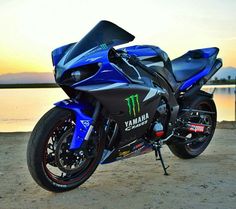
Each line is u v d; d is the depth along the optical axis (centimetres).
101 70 367
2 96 2848
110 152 398
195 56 529
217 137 715
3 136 750
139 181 425
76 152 369
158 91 421
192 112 498
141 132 413
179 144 490
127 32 389
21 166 493
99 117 389
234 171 462
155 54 438
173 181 423
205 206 350
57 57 381
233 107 1788
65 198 373
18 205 356
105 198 373
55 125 367
